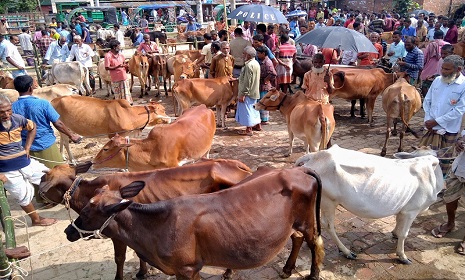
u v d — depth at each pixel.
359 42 6.31
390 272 4.33
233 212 3.36
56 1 35.06
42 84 12.55
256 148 8.05
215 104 9.04
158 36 20.47
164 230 3.24
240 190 3.49
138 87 14.30
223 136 8.80
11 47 11.60
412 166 4.23
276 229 3.51
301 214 3.77
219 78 9.02
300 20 18.48
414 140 8.16
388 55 11.40
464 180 4.49
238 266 3.47
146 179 4.16
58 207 6.04
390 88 7.45
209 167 4.24
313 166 4.36
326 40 6.38
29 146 5.14
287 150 7.89
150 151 5.20
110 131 6.57
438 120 5.20
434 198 4.28
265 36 11.59
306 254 4.70
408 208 4.26
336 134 8.75
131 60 12.45
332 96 9.27
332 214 4.39
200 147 5.73
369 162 4.19
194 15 35.75
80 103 6.60
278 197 3.56
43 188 4.04
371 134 8.68
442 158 4.62
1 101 4.57
